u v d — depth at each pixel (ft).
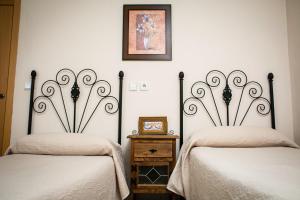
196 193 4.62
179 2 7.57
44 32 7.52
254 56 7.43
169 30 7.47
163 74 7.36
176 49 7.45
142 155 6.00
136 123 7.16
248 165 3.47
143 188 5.92
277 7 7.52
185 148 5.89
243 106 7.24
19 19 7.53
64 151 5.28
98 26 7.54
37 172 3.40
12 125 7.20
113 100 7.29
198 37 7.47
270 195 2.10
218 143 5.64
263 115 7.20
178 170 5.68
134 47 7.43
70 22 7.56
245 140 5.64
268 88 7.32
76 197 3.02
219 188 3.26
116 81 7.35
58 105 7.28
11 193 2.33
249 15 7.53
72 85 7.36
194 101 7.26
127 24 7.48
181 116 7.06
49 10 7.60
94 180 3.73
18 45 7.47
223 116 7.20
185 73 7.36
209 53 7.43
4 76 7.35
